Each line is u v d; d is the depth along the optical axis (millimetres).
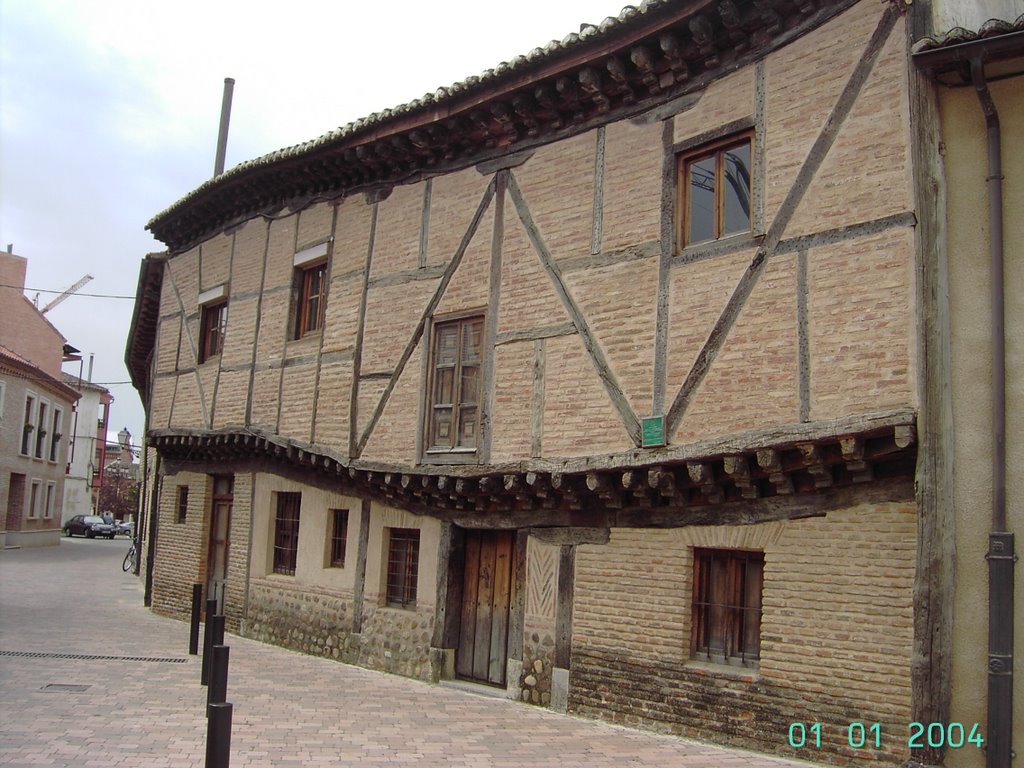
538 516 9930
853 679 7195
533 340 9734
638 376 8719
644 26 8641
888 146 7340
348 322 12133
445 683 10516
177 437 15203
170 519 16656
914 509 7059
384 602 11711
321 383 12367
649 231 8914
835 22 7828
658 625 8617
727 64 8570
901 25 7406
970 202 6855
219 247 15297
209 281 15414
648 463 8312
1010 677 6188
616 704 8797
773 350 7754
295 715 8500
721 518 8305
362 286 12023
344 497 12508
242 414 13781
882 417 6930
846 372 7277
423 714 8859
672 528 8664
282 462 13758
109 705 8484
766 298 7883
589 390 9109
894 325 7078
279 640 13180
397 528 11742
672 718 8336
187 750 6977
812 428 7309
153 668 10680
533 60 9414
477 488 10109
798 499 7801
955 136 6988
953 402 6695
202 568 15492
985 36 6484
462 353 10617
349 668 11547
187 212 15680
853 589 7320
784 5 8102
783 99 8086
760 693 7750
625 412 8742
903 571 7051
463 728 8312
